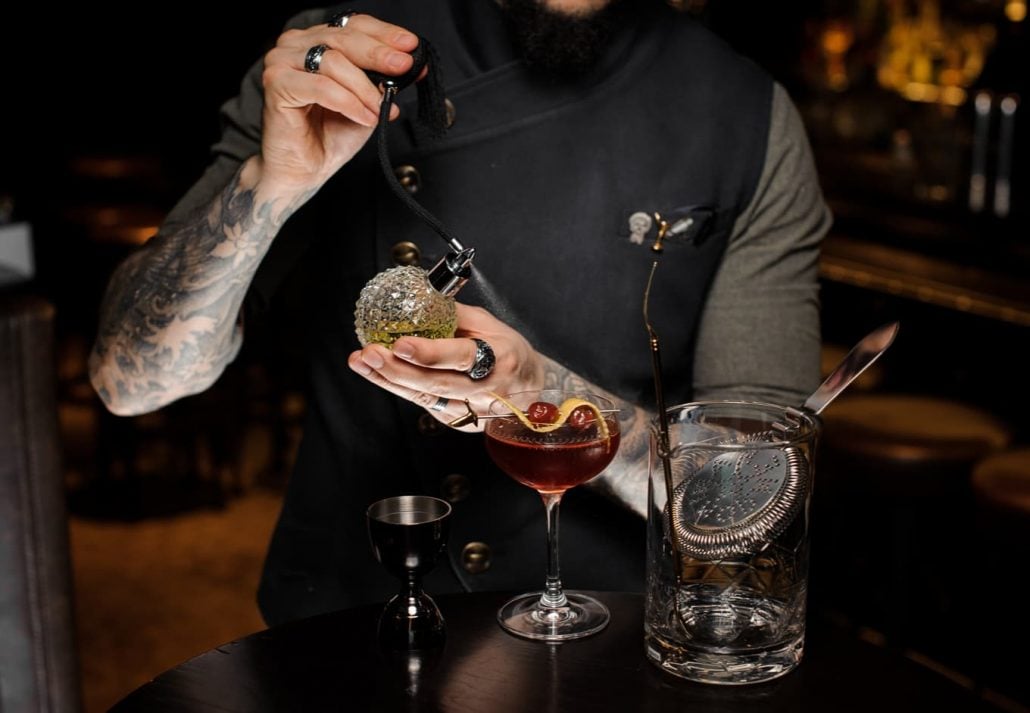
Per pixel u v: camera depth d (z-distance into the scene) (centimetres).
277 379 441
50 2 587
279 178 134
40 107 593
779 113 160
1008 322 305
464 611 128
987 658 287
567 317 152
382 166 120
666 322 154
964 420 273
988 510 237
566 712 109
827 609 323
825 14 464
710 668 113
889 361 338
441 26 156
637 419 143
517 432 119
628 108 153
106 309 150
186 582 363
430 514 125
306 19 163
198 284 142
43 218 433
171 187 487
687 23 162
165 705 110
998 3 408
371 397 155
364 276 154
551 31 146
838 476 273
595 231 152
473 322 129
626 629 125
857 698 112
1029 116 349
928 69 431
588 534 154
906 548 284
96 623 335
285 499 165
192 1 597
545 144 152
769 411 122
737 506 113
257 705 111
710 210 154
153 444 472
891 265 348
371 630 125
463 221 152
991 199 352
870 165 397
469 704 110
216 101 605
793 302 160
